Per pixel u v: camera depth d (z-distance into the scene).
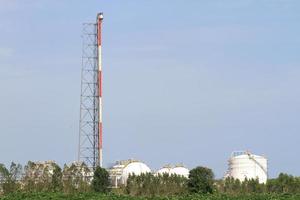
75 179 151.38
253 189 161.88
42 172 154.50
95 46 150.75
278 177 169.75
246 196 140.62
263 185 164.12
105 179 150.12
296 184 166.75
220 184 163.62
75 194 133.50
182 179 156.62
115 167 175.88
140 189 152.12
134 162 175.25
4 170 148.25
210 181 152.75
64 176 152.38
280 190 165.62
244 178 168.88
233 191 159.38
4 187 145.25
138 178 155.12
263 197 138.38
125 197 132.12
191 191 151.75
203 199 133.12
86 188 148.62
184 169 184.38
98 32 150.88
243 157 176.62
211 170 153.88
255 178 168.50
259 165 176.00
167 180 156.12
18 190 143.88
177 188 153.12
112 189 157.88
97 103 150.88
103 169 151.38
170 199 131.62
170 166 185.88
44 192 137.12
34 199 124.56
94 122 151.00
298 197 139.12
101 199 127.25
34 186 148.88
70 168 153.12
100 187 148.88
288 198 136.75
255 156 176.88
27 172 153.25
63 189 147.75
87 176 152.25
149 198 131.25
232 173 178.25
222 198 135.62
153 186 152.88
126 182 161.12
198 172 152.50
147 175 158.12
